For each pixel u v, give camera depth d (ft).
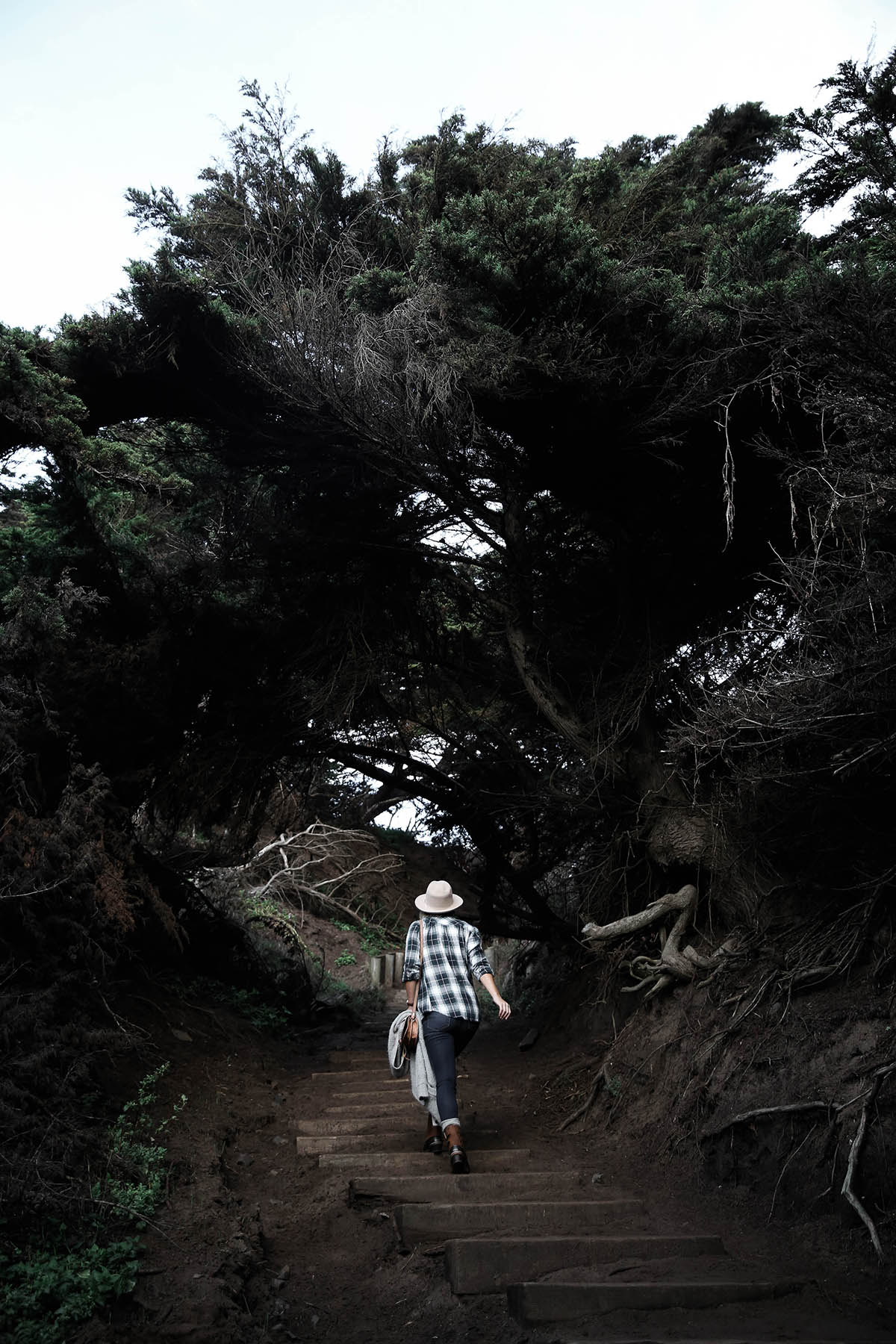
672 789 27.25
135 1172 17.01
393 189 28.76
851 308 16.88
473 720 35.83
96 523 29.63
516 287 22.53
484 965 21.63
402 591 32.48
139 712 27.61
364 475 30.22
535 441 26.21
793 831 23.56
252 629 30.66
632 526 29.09
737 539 28.09
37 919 20.98
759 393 22.68
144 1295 14.03
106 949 26.40
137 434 31.83
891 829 21.13
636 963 26.08
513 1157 21.62
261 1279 15.89
